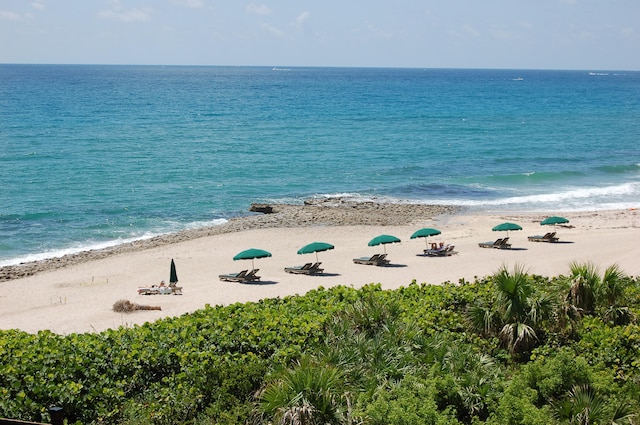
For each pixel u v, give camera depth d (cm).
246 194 5100
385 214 4462
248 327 1658
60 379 1371
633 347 1567
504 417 1196
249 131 8888
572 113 12169
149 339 1582
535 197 5062
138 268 3253
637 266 3059
